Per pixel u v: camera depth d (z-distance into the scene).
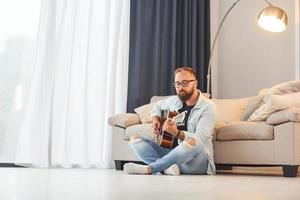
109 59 4.35
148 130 3.36
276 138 2.97
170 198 1.25
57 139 3.91
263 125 3.04
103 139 4.20
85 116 4.08
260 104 3.53
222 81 5.12
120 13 4.41
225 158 3.29
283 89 3.30
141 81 4.49
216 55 5.19
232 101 4.04
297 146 2.87
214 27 5.19
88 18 4.20
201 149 2.80
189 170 2.85
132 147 2.96
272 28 3.80
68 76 4.02
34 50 3.95
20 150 3.74
